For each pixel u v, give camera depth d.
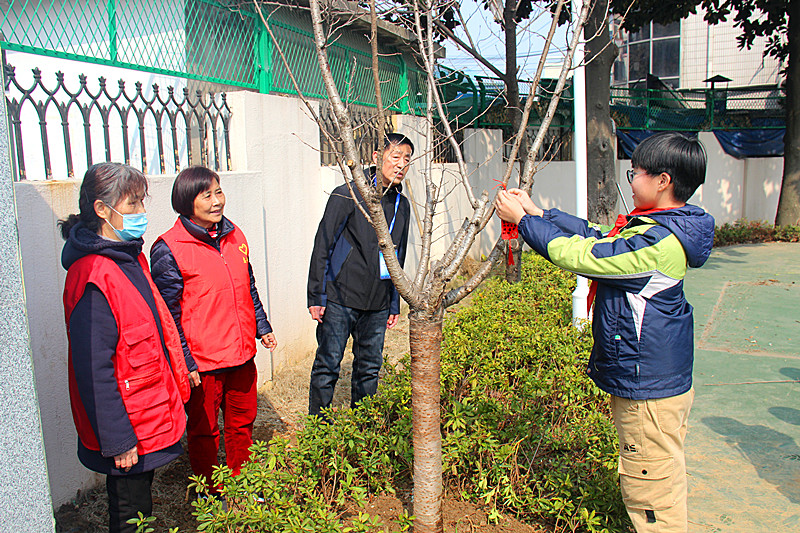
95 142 5.08
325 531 2.41
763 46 17.16
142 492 2.42
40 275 2.84
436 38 6.26
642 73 19.39
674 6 11.27
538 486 3.04
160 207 3.61
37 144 5.17
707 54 18.08
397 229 3.79
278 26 5.36
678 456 2.39
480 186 10.00
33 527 1.87
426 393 2.50
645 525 2.44
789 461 3.68
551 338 4.52
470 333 4.88
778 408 4.50
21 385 1.82
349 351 5.61
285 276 5.09
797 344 6.12
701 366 5.52
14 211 1.78
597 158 8.84
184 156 4.95
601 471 3.04
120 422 2.23
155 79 5.05
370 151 6.60
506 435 3.33
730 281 9.43
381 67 7.53
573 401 3.85
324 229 3.61
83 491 3.10
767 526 3.02
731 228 14.16
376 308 3.73
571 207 13.10
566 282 7.28
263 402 4.42
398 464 3.27
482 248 10.12
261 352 4.66
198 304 2.88
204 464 3.04
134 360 2.30
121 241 2.35
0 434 1.77
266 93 5.14
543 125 2.50
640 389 2.31
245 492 2.61
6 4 4.41
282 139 5.00
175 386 2.51
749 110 15.52
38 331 2.84
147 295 2.43
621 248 2.24
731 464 3.66
